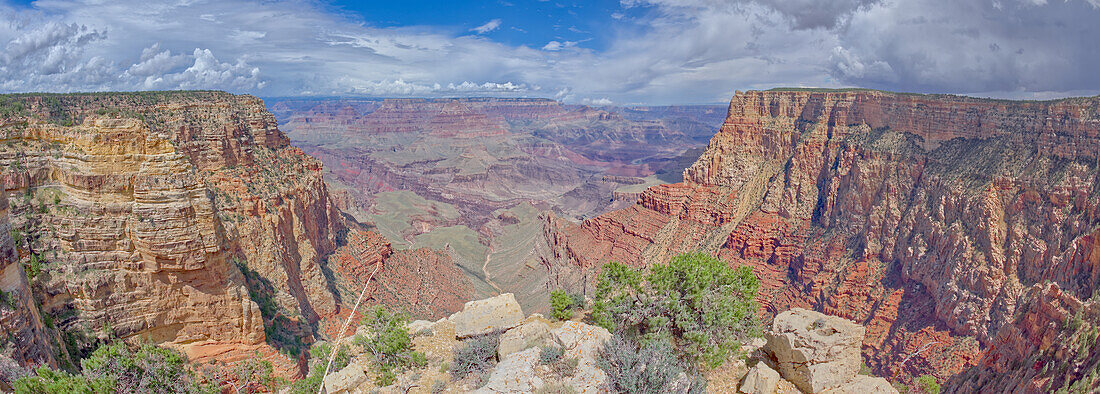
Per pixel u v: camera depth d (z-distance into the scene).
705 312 27.39
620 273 31.67
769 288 97.19
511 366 23.84
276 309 46.28
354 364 27.14
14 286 24.52
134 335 31.05
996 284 62.78
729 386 26.23
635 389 22.11
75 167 30.55
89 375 24.75
